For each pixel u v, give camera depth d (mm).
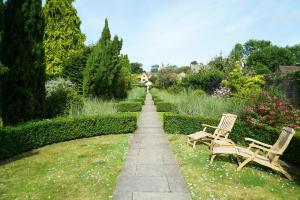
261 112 7664
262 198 4273
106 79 17266
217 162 6109
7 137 6160
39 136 7332
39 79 8148
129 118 9719
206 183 4836
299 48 57562
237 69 15883
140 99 23062
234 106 9781
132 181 4875
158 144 7949
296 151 6023
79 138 8703
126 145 7719
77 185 4668
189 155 6688
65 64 17391
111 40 17656
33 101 7758
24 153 6738
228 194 4391
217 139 7309
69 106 9969
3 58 7230
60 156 6492
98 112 10633
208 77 19922
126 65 35594
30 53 7645
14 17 7270
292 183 4961
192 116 9328
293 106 8273
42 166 5707
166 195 4289
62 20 18125
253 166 5926
